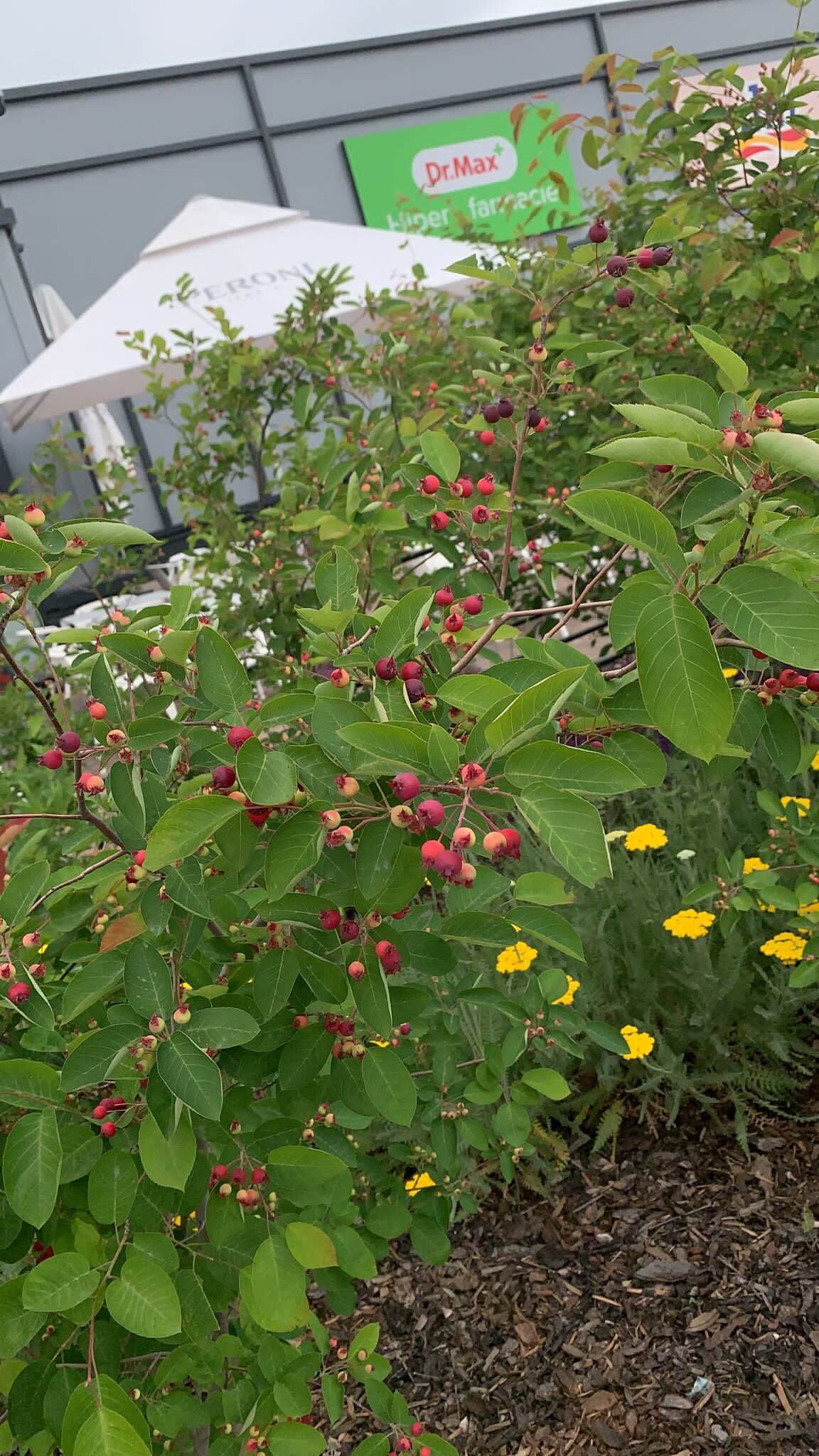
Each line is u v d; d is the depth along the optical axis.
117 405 10.57
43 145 10.93
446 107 12.68
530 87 13.15
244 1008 1.37
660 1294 2.24
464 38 12.80
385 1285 2.44
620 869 3.04
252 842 1.18
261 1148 1.42
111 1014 1.32
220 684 1.28
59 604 7.95
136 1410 1.12
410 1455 1.48
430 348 4.42
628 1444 1.95
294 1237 1.22
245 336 5.92
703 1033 2.68
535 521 3.79
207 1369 1.48
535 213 4.65
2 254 8.54
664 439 1.03
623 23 13.67
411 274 6.39
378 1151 2.64
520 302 4.21
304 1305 1.20
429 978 2.68
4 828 1.55
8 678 1.41
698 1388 2.02
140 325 6.20
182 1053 1.16
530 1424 2.03
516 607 4.56
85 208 11.12
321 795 1.16
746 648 1.37
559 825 0.94
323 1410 2.16
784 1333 2.08
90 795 1.35
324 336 4.39
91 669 1.50
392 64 12.48
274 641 3.80
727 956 2.65
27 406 6.39
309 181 12.17
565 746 0.99
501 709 1.04
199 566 4.52
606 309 3.82
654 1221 2.43
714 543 1.04
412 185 12.50
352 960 1.26
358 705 1.22
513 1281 2.36
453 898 1.38
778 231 3.41
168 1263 1.24
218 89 11.61
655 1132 2.68
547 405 3.54
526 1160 2.63
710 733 0.94
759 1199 2.40
